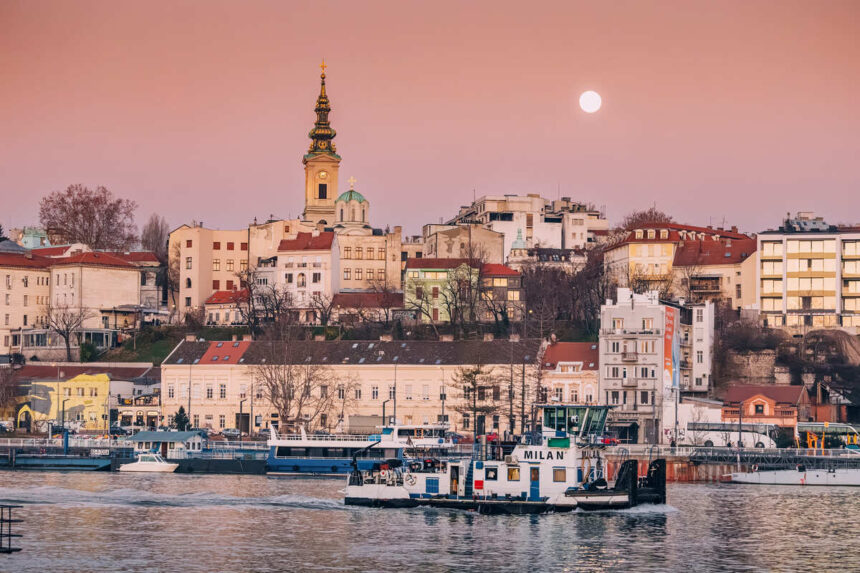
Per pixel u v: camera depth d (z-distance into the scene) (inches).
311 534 7293.3
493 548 6948.8
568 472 7854.3
